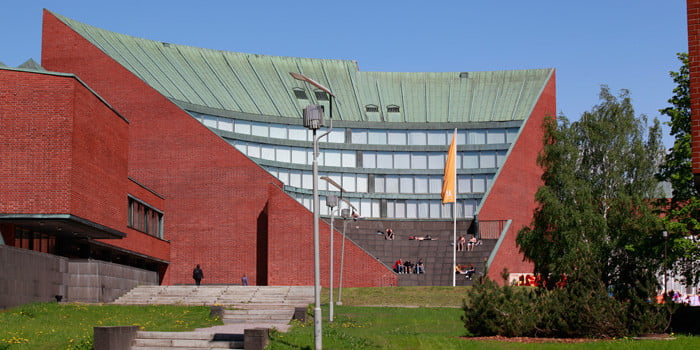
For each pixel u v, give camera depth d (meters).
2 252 32.28
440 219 68.38
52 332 26.64
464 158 70.88
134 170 60.03
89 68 61.44
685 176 40.84
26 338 25.12
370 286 54.03
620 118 53.81
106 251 47.94
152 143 60.22
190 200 59.53
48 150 36.31
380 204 69.69
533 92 74.12
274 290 45.03
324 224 55.44
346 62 77.75
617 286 27.09
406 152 71.25
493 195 65.62
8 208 35.97
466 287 49.06
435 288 48.81
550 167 53.88
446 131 72.00
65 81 36.72
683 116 41.47
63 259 39.09
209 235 59.09
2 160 36.19
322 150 70.12
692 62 23.23
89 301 39.69
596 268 26.23
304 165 69.06
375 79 76.69
